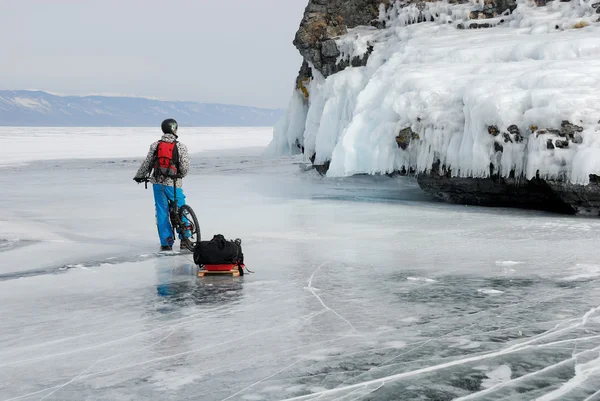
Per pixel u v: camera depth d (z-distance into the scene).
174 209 9.02
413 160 15.02
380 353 4.67
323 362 4.51
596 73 12.84
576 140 11.91
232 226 11.18
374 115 15.90
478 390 3.96
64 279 7.34
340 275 7.37
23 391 4.07
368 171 15.73
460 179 14.16
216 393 4.00
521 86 13.27
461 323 5.39
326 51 21.91
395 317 5.60
